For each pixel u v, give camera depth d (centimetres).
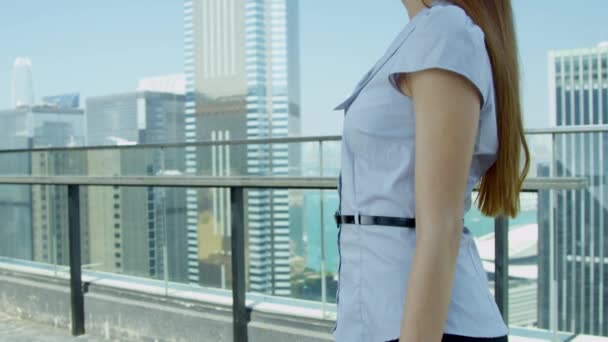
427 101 68
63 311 329
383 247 76
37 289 342
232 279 259
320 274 257
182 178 262
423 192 66
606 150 231
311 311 256
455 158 66
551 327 221
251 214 282
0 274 372
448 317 75
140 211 317
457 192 66
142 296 301
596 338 219
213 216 289
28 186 362
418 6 84
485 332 76
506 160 81
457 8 75
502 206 84
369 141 77
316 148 341
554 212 221
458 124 67
